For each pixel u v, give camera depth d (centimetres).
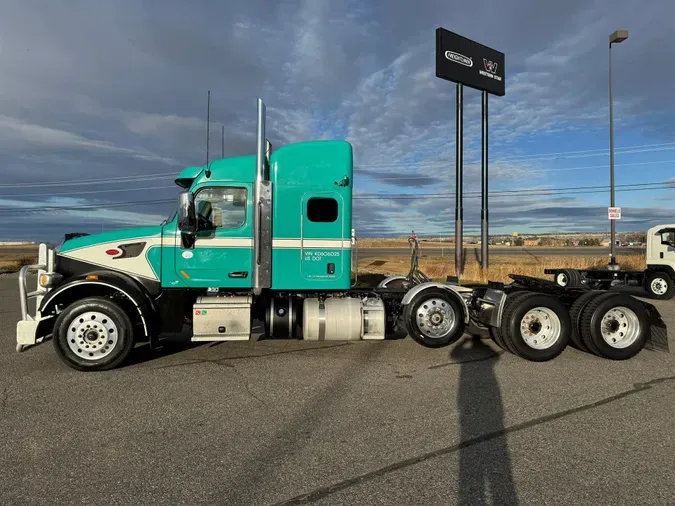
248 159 726
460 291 793
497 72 2303
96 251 688
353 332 725
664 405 500
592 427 439
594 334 683
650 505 307
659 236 1645
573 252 5203
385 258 3688
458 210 2136
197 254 703
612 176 2302
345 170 734
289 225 722
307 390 548
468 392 541
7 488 325
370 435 419
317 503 308
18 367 642
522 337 686
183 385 566
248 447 394
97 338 620
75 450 387
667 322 1054
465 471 353
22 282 638
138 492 321
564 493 321
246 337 684
